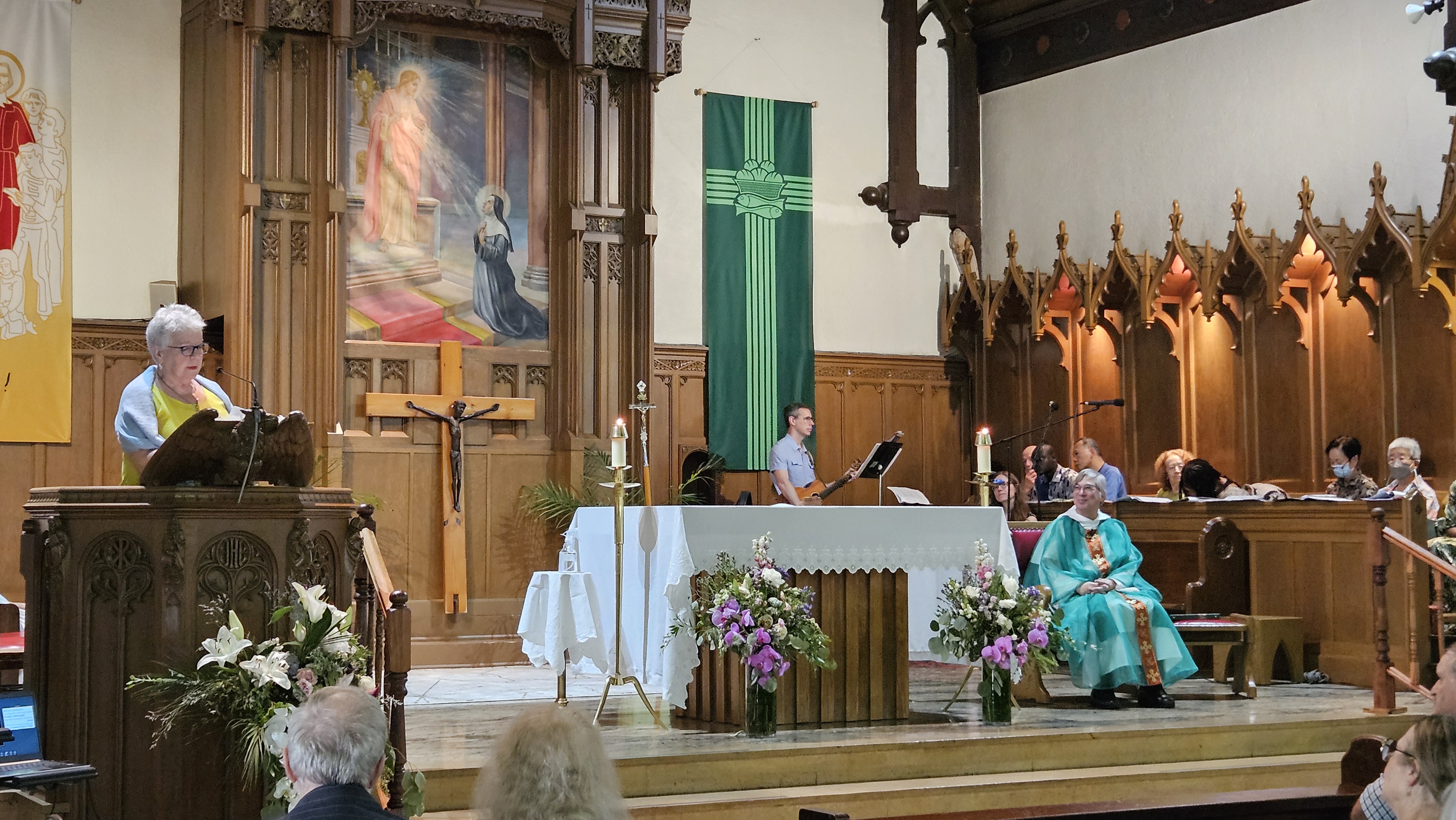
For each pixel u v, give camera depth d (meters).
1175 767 6.70
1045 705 7.79
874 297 13.52
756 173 12.95
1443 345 10.15
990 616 7.05
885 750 6.38
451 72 10.77
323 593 4.82
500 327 10.81
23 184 10.12
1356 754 4.92
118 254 10.47
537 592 7.06
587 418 10.88
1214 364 11.88
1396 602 8.47
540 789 2.71
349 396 10.25
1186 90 12.20
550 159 11.05
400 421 10.36
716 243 12.72
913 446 13.55
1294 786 6.79
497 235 10.84
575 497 10.56
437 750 6.30
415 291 10.57
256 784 4.74
